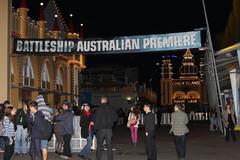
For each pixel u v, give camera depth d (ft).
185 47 67.46
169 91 366.84
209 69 86.63
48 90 141.90
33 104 39.19
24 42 71.72
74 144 55.88
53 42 70.95
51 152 55.31
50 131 39.24
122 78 230.07
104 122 41.45
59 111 53.88
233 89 88.74
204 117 182.91
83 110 48.03
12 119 42.91
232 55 76.74
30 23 122.42
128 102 194.39
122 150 57.88
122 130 110.93
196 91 358.84
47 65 144.15
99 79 224.94
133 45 69.10
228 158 47.01
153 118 42.11
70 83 172.96
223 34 110.22
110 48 69.77
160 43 68.28
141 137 84.74
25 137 52.42
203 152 53.47
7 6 77.56
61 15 169.27
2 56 77.10
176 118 42.39
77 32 184.24
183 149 42.42
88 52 70.18
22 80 115.34
